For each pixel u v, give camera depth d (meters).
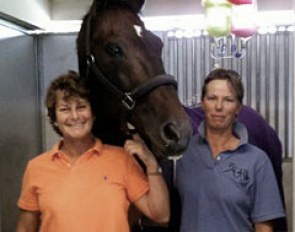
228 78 1.42
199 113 1.74
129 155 1.36
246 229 1.42
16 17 3.11
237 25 2.55
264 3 3.21
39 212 1.37
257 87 3.30
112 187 1.30
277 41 3.25
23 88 3.57
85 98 1.32
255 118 1.85
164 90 1.30
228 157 1.43
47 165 1.33
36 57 3.72
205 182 1.42
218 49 3.30
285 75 3.26
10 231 3.44
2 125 3.27
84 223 1.25
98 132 1.50
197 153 1.46
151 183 1.33
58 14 3.62
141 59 1.32
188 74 3.39
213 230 1.41
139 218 1.53
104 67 1.36
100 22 1.38
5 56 3.30
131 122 1.36
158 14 3.38
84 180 1.29
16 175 3.51
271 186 1.42
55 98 1.32
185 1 3.34
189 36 3.36
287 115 3.26
